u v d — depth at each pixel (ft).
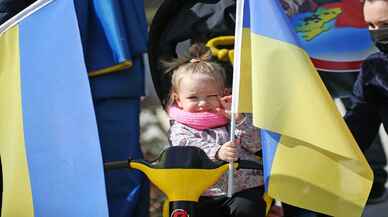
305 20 40.60
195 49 36.81
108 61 35.53
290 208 34.32
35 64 32.68
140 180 35.40
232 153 32.01
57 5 32.89
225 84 36.01
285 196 30.22
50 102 32.19
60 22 32.71
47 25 32.89
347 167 30.04
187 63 35.76
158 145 54.60
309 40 40.47
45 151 31.86
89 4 35.70
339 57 39.96
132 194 35.22
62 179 31.53
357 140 35.29
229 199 34.19
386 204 41.27
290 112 29.96
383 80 33.78
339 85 40.06
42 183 31.71
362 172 29.91
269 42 30.53
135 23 36.01
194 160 31.83
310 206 30.14
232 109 31.01
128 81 35.99
